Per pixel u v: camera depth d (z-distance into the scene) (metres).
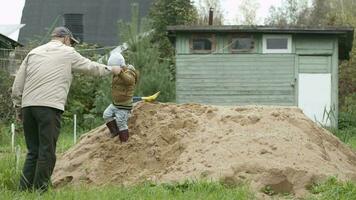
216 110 9.64
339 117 26.00
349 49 27.33
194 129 9.20
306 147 8.69
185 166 8.41
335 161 8.97
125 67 9.06
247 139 8.67
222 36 25.00
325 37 24.91
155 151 9.03
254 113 9.41
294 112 9.71
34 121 8.33
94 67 8.41
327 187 7.71
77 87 24.64
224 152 8.43
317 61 25.00
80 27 37.09
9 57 25.30
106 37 38.09
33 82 8.13
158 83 22.12
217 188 7.50
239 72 25.02
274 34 24.92
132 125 9.58
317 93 24.94
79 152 9.62
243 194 7.27
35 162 8.46
